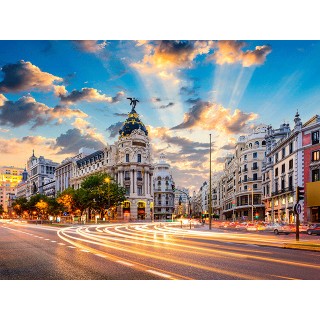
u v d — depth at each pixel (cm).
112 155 11125
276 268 1211
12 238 2883
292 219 5509
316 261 1409
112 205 8788
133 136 10806
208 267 1227
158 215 16338
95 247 1958
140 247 1950
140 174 10775
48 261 1405
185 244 2178
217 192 14700
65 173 14675
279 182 6259
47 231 4150
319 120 5003
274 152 6675
